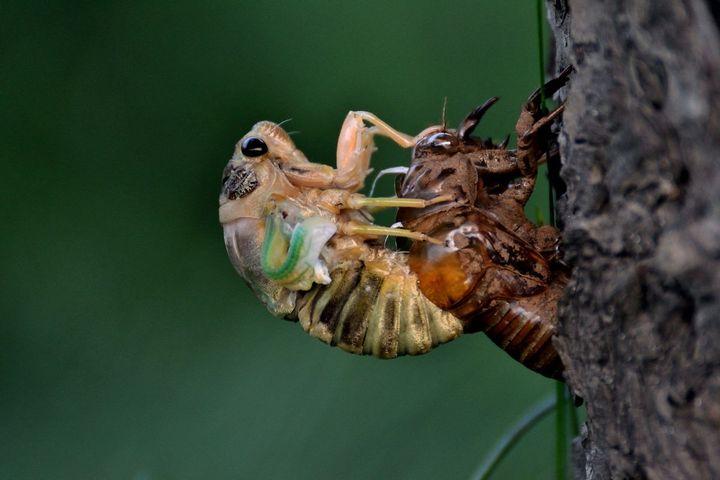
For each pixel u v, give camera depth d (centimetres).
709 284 115
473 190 118
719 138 115
